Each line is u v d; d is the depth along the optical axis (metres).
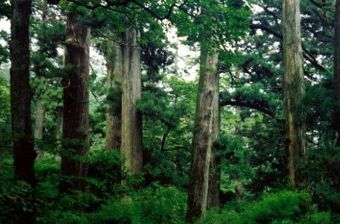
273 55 22.14
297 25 13.27
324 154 9.23
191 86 22.08
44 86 15.55
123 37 18.88
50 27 16.69
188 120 23.16
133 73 18.91
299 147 11.92
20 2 5.95
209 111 13.52
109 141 20.77
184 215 13.20
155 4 8.31
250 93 17.91
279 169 15.03
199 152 13.36
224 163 16.11
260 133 16.84
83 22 11.01
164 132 20.84
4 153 5.64
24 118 5.86
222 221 9.84
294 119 12.24
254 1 17.91
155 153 19.94
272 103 17.83
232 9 8.17
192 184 13.23
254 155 15.59
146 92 19.45
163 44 19.08
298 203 8.39
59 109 25.25
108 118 20.98
